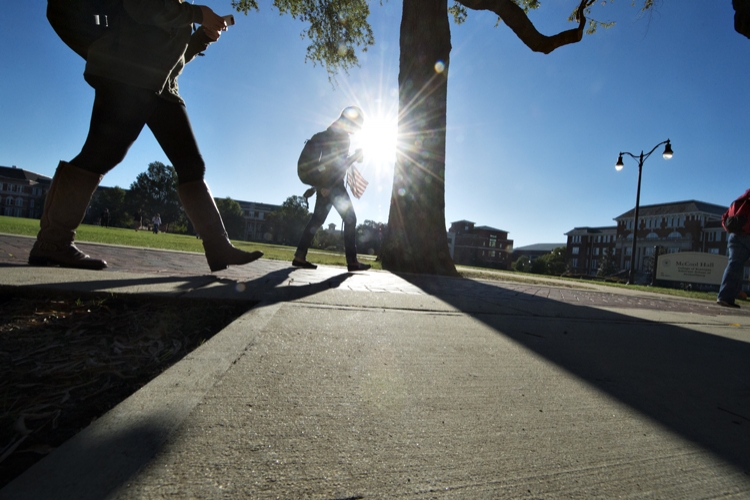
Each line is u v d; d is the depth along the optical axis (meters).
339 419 1.13
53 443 1.02
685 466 1.06
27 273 2.59
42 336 1.76
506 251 95.12
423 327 2.31
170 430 0.96
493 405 1.34
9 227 11.12
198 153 3.37
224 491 0.78
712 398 1.63
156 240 12.78
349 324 2.19
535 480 0.93
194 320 2.09
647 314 3.79
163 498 0.74
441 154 7.54
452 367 1.68
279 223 87.94
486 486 0.89
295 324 2.05
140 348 1.72
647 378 1.80
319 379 1.40
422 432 1.11
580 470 0.99
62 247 3.04
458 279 6.12
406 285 4.27
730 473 1.04
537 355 1.98
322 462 0.92
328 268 5.72
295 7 12.09
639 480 0.97
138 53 2.70
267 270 4.53
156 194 88.75
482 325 2.52
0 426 1.09
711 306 5.95
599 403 1.45
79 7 2.64
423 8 7.48
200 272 3.71
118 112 2.75
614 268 65.81
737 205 6.10
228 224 87.00
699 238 67.25
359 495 0.81
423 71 7.48
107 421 0.98
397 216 7.54
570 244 92.94
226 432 0.99
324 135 4.98
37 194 115.12
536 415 1.29
